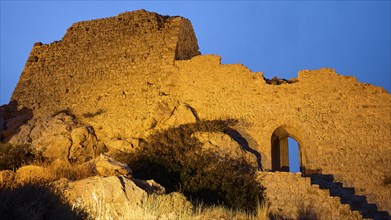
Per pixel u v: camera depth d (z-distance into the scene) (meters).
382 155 19.81
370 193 19.05
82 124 24.64
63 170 14.80
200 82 23.98
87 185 11.74
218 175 18.28
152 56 25.83
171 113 23.28
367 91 21.27
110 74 26.16
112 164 14.95
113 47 27.19
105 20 28.81
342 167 19.92
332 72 22.14
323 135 20.84
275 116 21.91
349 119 20.92
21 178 13.75
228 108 22.86
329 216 16.41
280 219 16.27
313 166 20.22
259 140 21.58
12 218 8.44
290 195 17.25
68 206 10.02
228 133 22.06
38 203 9.33
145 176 18.48
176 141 20.97
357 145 20.27
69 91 26.52
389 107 20.70
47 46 29.12
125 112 24.33
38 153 22.92
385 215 18.12
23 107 26.84
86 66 27.08
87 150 23.38
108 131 24.05
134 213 10.35
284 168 24.12
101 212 10.62
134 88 25.09
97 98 25.56
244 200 16.97
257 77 23.19
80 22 29.42
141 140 22.72
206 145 20.33
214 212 12.23
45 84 27.33
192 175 18.58
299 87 22.23
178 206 11.43
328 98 21.59
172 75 24.73
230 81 23.48
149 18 27.75
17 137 24.50
